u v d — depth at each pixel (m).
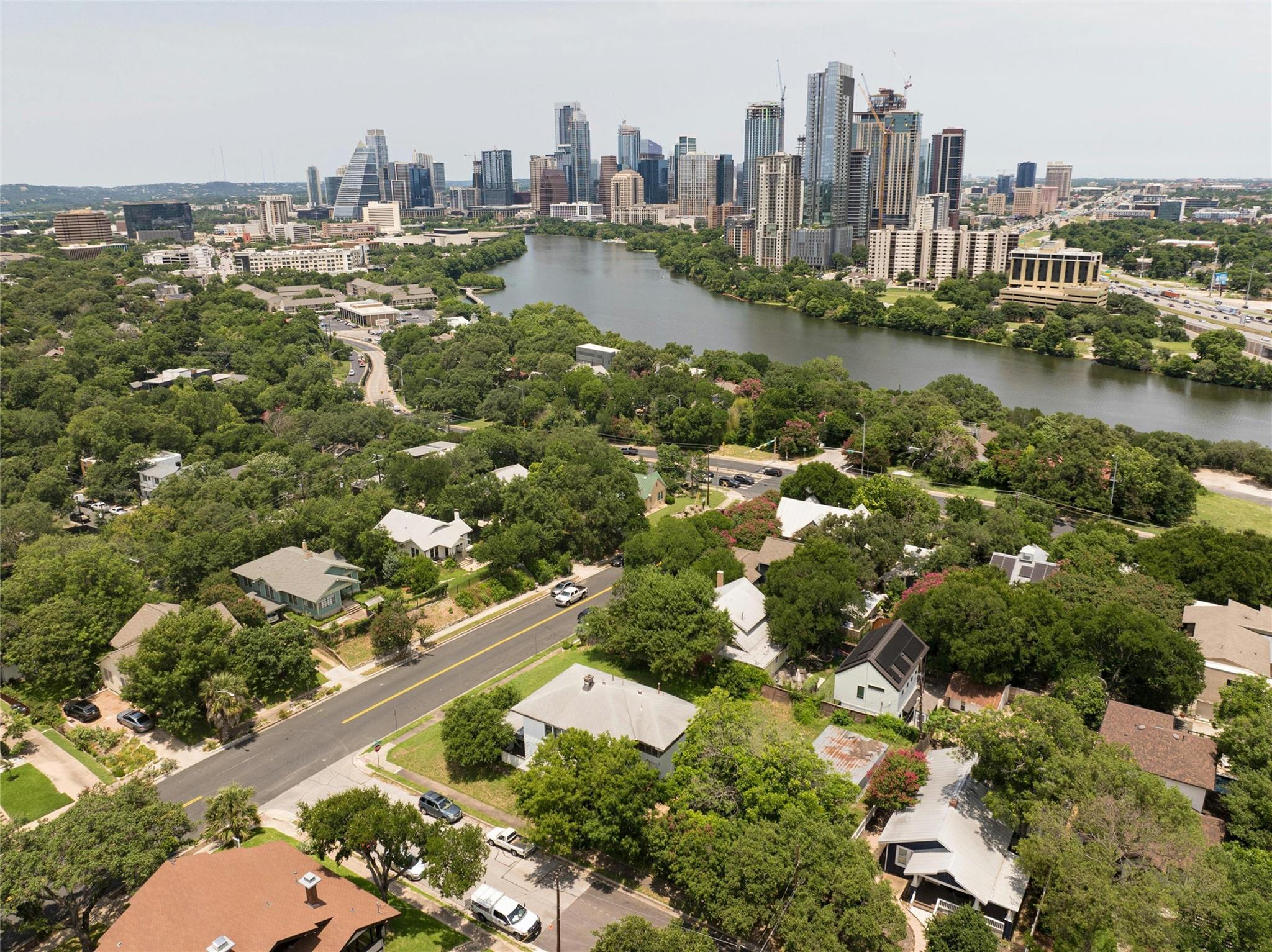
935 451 197.12
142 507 157.62
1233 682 93.12
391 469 164.62
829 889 63.19
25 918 65.56
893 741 91.62
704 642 101.12
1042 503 158.62
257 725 99.69
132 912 61.88
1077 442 182.38
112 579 117.12
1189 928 59.50
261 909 62.06
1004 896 67.38
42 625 104.94
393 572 134.25
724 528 141.12
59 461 186.75
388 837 68.12
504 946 67.38
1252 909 58.16
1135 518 169.38
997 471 186.88
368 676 111.00
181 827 72.94
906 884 73.38
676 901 71.94
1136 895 60.09
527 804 75.19
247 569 127.56
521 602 132.88
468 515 153.50
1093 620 97.75
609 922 69.56
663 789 76.56
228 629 102.19
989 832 73.38
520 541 136.12
